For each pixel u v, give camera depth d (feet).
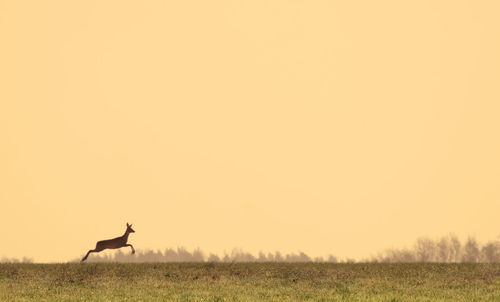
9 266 463.01
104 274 420.36
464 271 440.04
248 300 319.47
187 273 428.56
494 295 342.44
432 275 420.36
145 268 451.94
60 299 322.75
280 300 320.50
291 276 421.18
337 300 322.55
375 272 437.99
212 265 476.95
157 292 347.97
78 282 386.73
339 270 447.01
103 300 319.47
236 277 414.41
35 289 359.05
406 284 385.09
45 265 472.03
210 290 359.05
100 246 492.13
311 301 319.47
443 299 327.06
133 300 320.29
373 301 318.45
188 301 316.81
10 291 349.82
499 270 443.32
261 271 441.68
